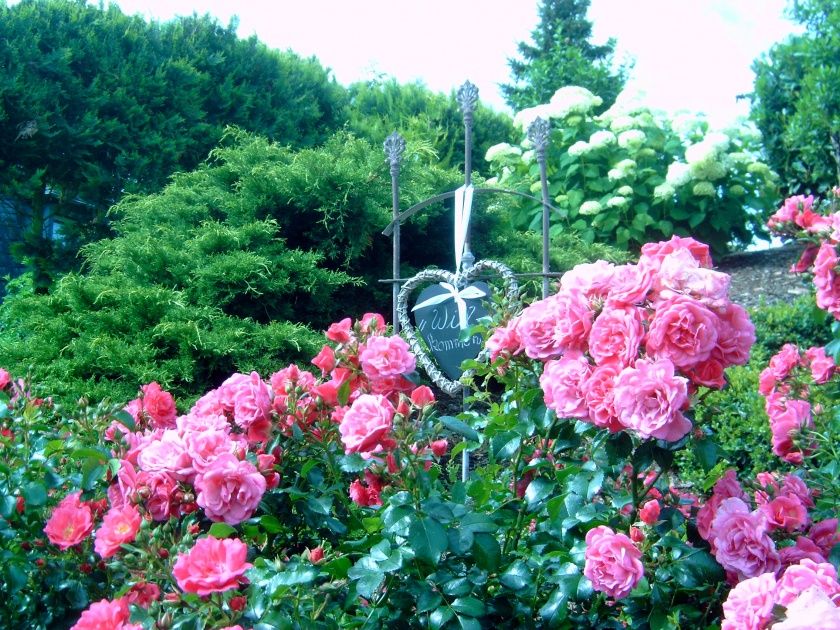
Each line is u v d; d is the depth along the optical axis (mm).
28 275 6363
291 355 4188
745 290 6648
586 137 7641
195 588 1236
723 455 1616
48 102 6289
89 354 3852
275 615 1359
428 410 1690
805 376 2324
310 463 1809
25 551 1770
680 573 1493
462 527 1516
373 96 9516
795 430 2064
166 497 1641
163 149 6695
